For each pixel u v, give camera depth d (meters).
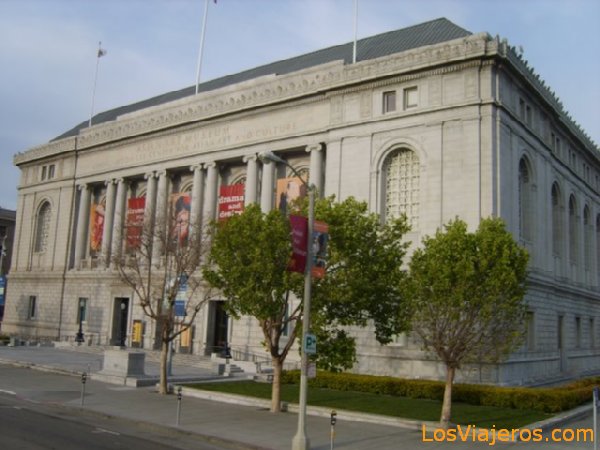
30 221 75.94
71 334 65.81
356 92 45.22
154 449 18.44
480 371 36.03
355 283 25.45
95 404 27.77
